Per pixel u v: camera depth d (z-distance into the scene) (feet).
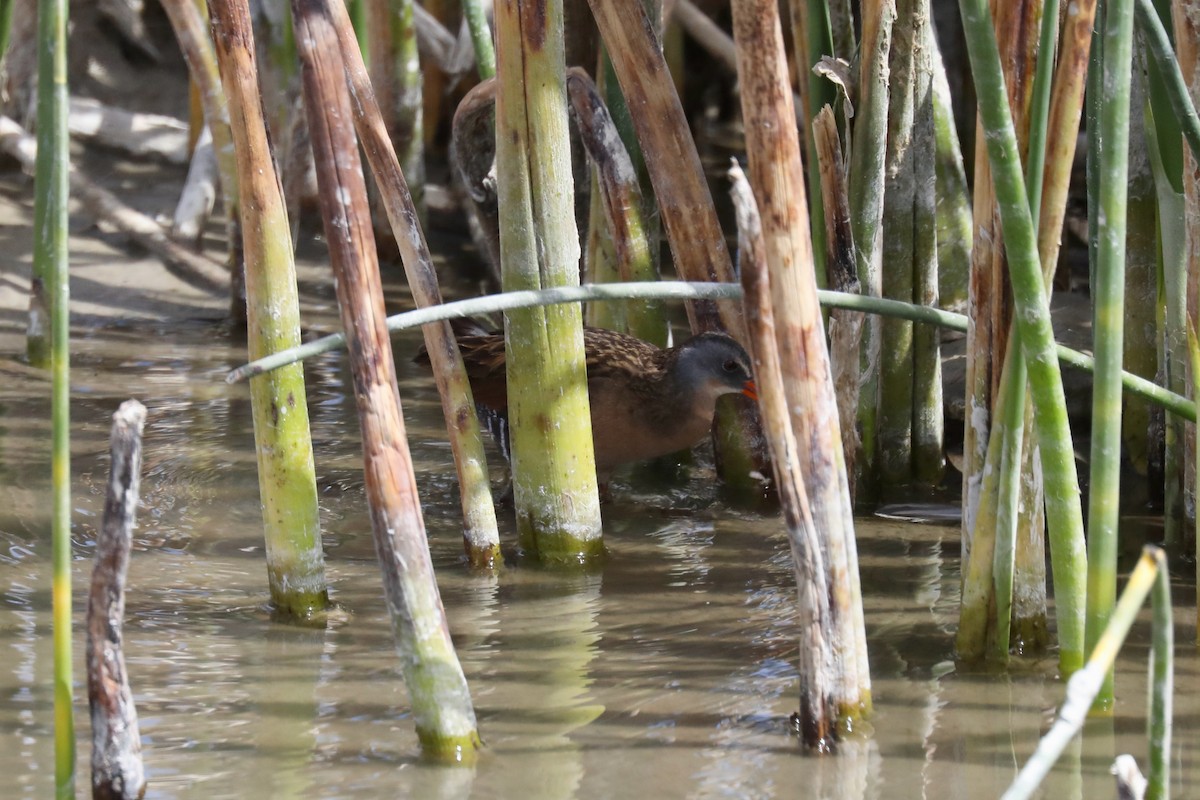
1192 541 27.12
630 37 28.02
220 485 31.24
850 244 27.94
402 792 18.84
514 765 19.66
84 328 41.16
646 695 21.97
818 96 28.68
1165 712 15.64
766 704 21.67
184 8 39.60
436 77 53.88
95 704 17.76
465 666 22.97
